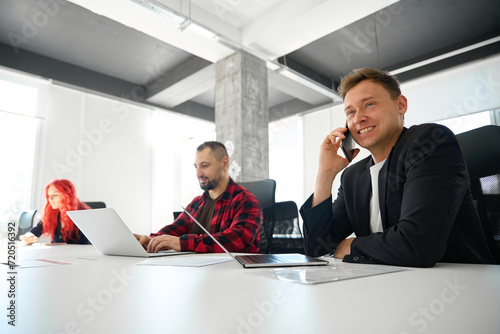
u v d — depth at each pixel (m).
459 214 0.89
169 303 0.35
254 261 0.75
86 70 6.16
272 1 4.51
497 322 0.26
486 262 0.87
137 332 0.24
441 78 5.63
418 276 0.53
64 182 2.38
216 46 5.09
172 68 6.36
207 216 1.69
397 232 0.75
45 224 2.34
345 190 1.26
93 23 4.92
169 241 1.22
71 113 5.97
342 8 4.12
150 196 6.91
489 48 5.09
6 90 5.25
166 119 7.34
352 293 0.39
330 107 7.24
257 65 5.47
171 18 4.03
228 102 5.28
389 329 0.25
